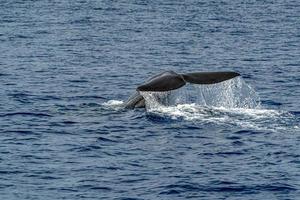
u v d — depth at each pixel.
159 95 102.06
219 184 75.88
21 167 79.88
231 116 98.56
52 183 75.44
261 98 116.00
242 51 178.62
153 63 158.12
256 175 78.56
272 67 152.00
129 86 128.12
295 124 96.50
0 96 114.69
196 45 190.12
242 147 87.69
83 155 84.56
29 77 133.88
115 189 74.12
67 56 164.50
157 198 72.06
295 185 75.81
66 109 105.56
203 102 106.06
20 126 96.06
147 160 83.06
